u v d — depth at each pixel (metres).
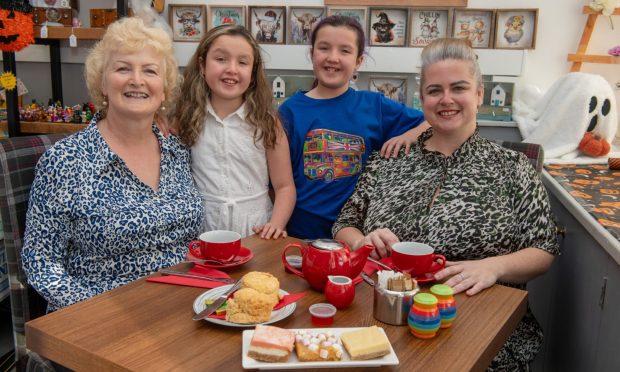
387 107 1.85
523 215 1.39
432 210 1.41
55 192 1.29
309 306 1.00
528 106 2.62
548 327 1.88
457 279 1.13
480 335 0.91
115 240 1.34
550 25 2.67
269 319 0.92
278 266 1.21
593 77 2.28
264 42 2.86
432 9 2.73
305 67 2.84
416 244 1.18
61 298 1.24
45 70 3.09
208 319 0.91
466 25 2.71
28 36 2.31
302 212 1.80
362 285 1.12
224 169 1.65
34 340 0.89
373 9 2.76
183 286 1.08
